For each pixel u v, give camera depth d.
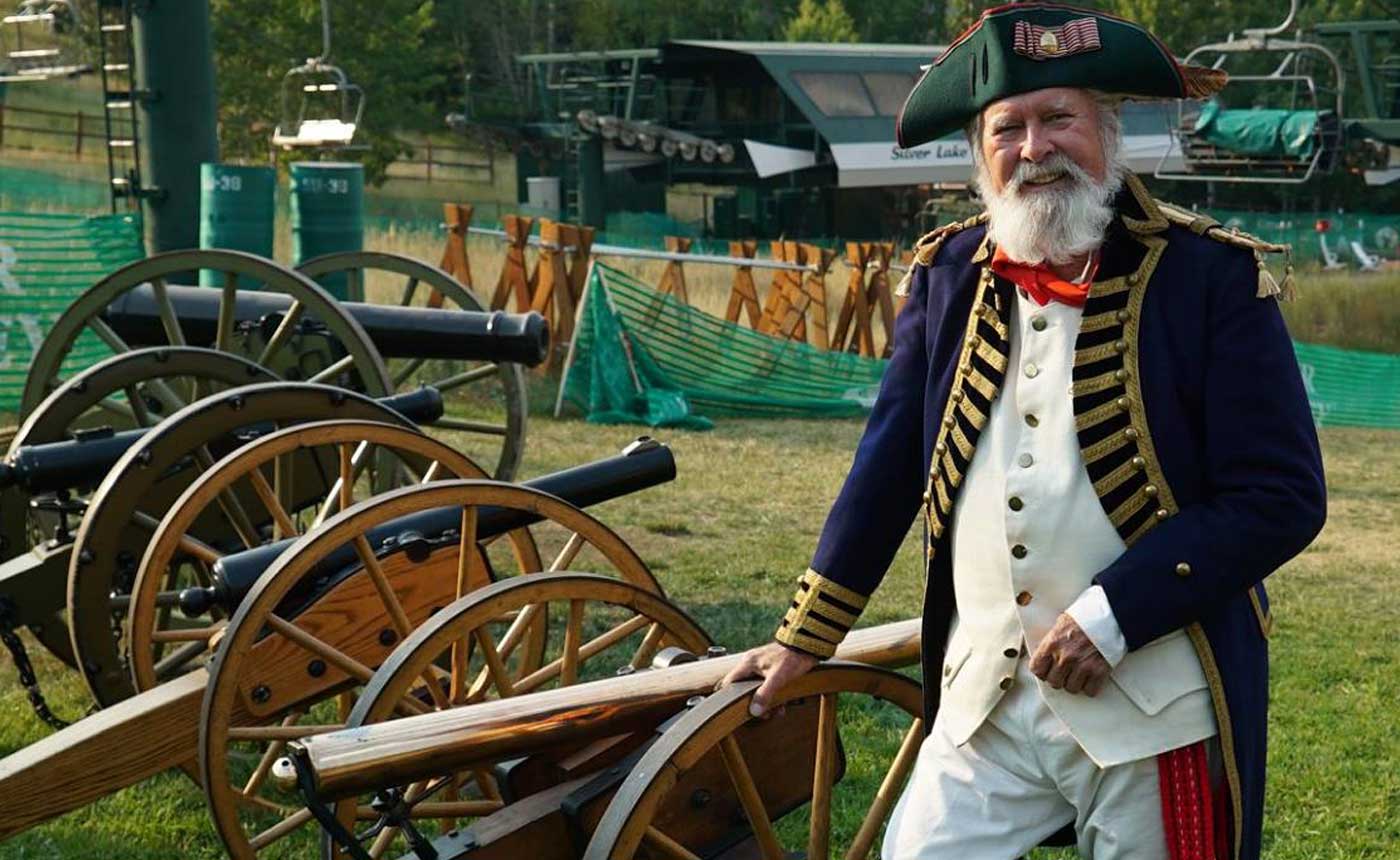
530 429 11.12
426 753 2.89
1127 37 2.47
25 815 3.75
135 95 10.12
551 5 43.31
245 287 9.50
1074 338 2.54
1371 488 10.41
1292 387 2.47
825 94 28.14
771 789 3.28
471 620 3.42
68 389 5.14
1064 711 2.52
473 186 38.41
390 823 2.91
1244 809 2.53
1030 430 2.56
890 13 48.22
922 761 2.75
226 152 33.78
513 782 3.12
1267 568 2.44
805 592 2.84
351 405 4.81
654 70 29.70
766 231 28.61
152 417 5.43
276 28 34.06
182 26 10.10
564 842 3.04
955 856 2.64
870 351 14.78
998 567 2.60
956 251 2.72
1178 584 2.42
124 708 3.89
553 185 30.72
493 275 19.45
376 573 3.93
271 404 4.70
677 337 13.40
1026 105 2.49
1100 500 2.50
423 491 3.94
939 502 2.67
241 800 4.25
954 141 29.91
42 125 28.02
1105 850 2.56
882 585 7.18
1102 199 2.50
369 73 35.06
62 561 4.90
